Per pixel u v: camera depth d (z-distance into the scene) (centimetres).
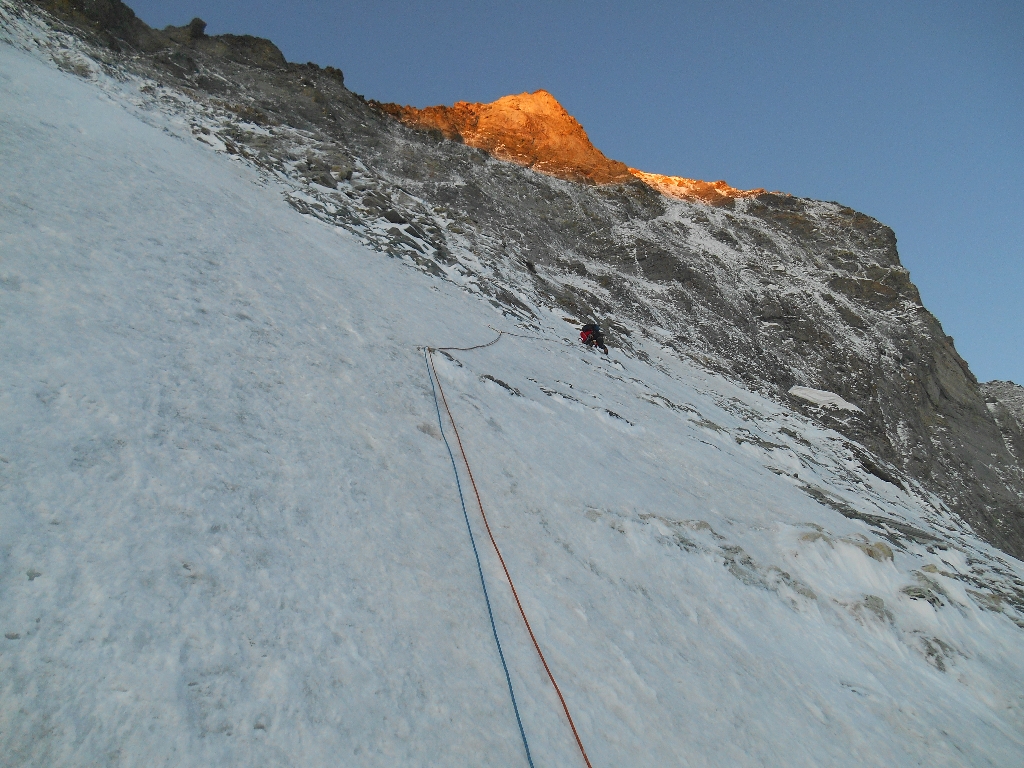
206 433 481
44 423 402
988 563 1291
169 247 803
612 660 462
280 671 322
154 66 2636
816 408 2869
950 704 627
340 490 503
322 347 770
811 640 647
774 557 805
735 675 520
